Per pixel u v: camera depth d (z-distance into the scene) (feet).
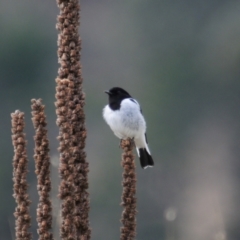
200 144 72.13
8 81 75.97
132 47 80.12
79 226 19.57
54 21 81.46
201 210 55.67
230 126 74.69
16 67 76.69
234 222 60.39
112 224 60.03
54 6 82.38
